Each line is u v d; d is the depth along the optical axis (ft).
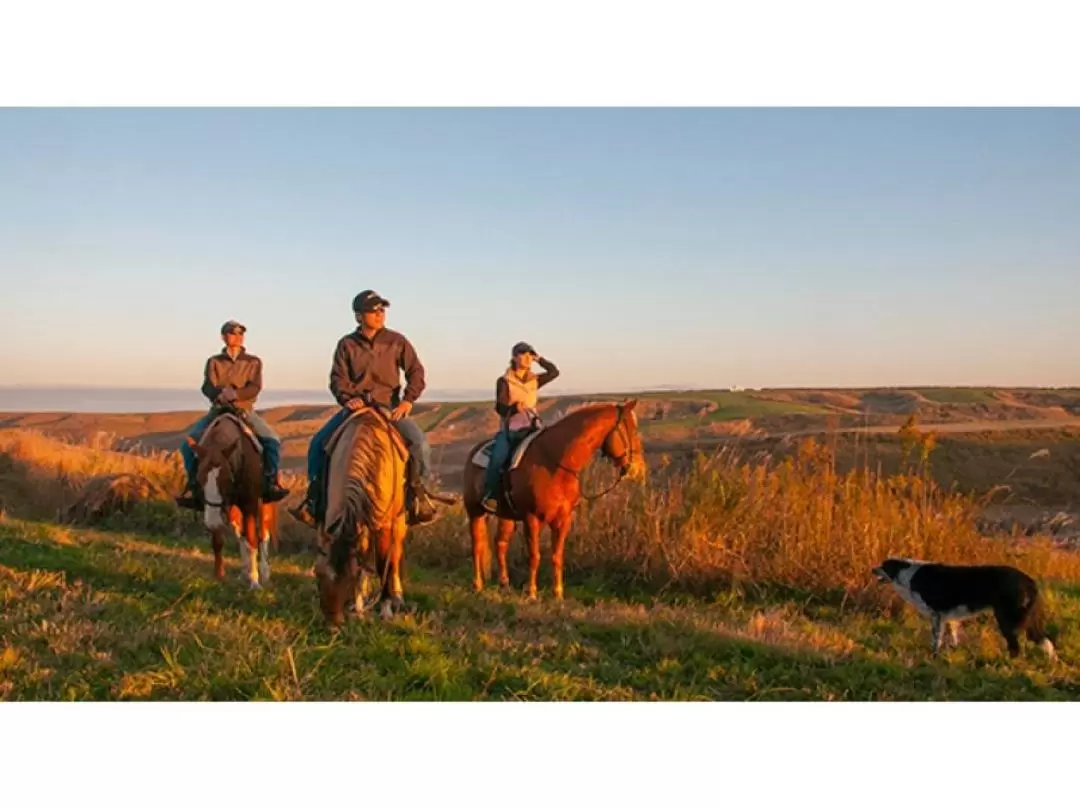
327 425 25.11
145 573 28.63
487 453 29.84
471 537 33.24
